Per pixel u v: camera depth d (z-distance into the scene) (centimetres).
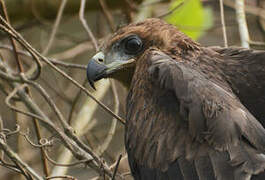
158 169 1117
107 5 1678
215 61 1198
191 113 1083
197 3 1444
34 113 1305
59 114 1252
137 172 1180
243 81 1180
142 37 1240
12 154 1228
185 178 1073
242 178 1019
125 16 1583
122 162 1401
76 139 1226
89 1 1698
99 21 1664
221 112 1075
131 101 1183
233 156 1041
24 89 1330
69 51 1647
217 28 1641
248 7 1595
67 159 1405
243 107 1105
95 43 1393
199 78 1116
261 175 1016
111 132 1377
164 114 1130
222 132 1060
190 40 1223
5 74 1323
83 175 1507
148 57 1183
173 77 1117
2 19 1249
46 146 1266
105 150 1403
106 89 1496
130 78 1262
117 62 1249
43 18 1717
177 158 1095
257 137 1063
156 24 1246
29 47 1241
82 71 1661
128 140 1180
